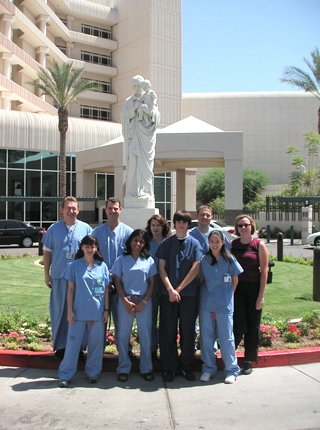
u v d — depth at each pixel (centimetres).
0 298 1014
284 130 7412
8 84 3975
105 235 625
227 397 509
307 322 754
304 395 514
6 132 3816
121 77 5700
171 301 558
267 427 435
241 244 613
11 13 4084
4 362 614
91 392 525
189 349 575
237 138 2695
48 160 4022
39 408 479
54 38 5447
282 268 1539
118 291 575
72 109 5516
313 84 3709
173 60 5488
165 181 4575
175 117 5500
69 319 554
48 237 618
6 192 3816
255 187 6681
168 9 5456
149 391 530
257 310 594
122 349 571
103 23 5778
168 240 588
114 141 3167
